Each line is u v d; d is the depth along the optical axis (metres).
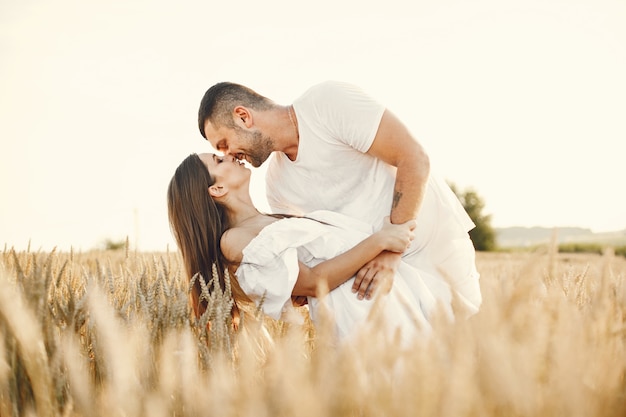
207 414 1.19
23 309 1.41
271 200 3.04
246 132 2.69
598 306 1.27
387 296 2.30
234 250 2.52
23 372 1.42
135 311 1.79
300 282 2.42
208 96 2.76
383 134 2.54
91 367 1.63
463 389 0.94
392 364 1.09
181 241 2.71
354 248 2.40
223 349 1.64
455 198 2.84
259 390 1.15
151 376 1.47
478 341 1.01
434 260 2.68
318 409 0.97
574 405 0.91
